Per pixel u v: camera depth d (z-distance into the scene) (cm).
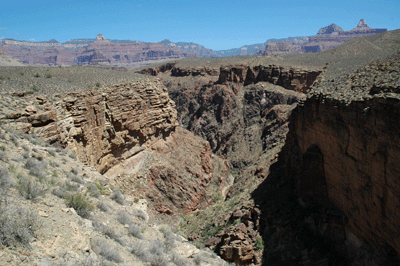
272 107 9506
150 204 4384
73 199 1539
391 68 2547
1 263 894
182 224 4388
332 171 2722
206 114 10925
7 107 2806
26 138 2481
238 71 11062
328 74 4291
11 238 994
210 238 3450
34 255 1000
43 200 1402
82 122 3741
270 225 3136
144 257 1498
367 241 2258
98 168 4084
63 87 3906
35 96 3284
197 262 1939
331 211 2658
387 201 1944
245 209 3600
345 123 2417
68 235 1210
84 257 1141
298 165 3344
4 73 4397
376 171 2031
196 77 14812
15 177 1530
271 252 2873
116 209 1970
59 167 2122
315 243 2694
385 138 1912
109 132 4306
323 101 2809
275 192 3575
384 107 1903
